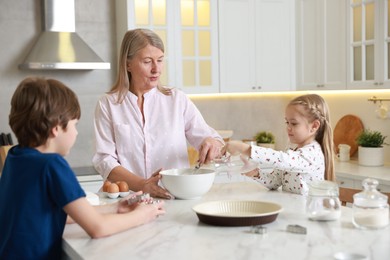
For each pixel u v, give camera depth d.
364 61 4.34
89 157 4.85
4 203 1.77
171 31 4.62
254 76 4.97
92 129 4.87
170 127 2.72
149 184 2.34
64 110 1.77
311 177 2.40
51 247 1.74
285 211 2.00
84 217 1.70
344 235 1.67
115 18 4.89
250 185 2.58
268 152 2.35
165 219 1.94
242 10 4.89
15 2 4.59
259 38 4.96
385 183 3.74
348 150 4.70
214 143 2.47
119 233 1.78
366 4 4.29
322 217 1.85
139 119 2.68
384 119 4.52
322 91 5.13
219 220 1.80
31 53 4.44
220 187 2.54
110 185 2.41
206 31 4.77
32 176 1.70
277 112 5.48
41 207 1.70
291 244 1.58
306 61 4.98
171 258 1.49
